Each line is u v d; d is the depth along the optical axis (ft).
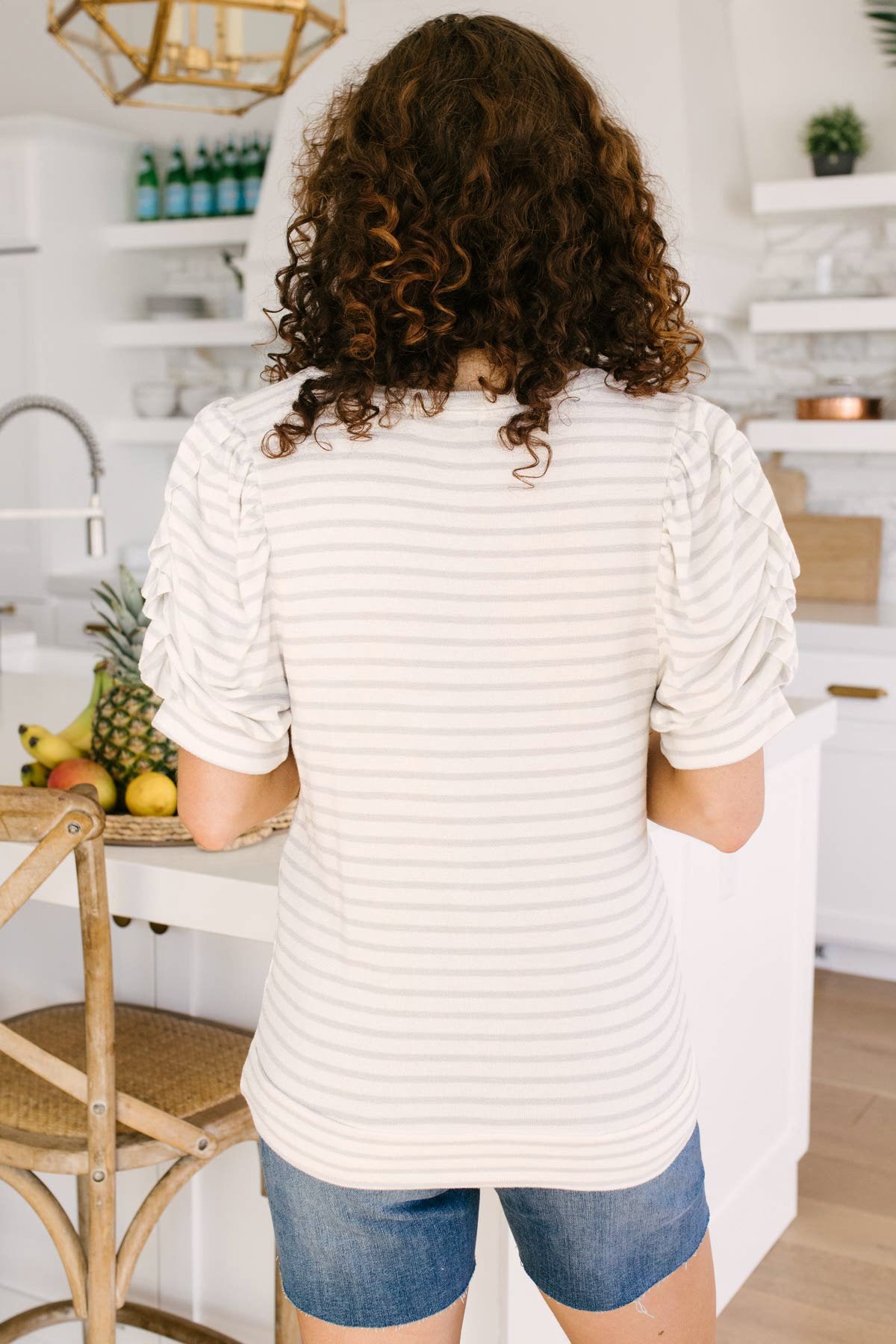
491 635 2.89
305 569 2.91
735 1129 6.87
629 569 2.90
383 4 11.66
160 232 14.51
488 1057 2.97
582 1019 2.98
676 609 2.91
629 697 2.98
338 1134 3.02
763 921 7.03
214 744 3.04
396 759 2.92
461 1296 3.40
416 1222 3.22
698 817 3.19
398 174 2.82
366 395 2.87
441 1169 3.04
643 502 2.89
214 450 3.00
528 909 2.95
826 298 12.06
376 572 2.87
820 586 12.71
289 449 2.92
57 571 14.60
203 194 14.56
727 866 6.51
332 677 2.93
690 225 10.91
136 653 6.24
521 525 2.86
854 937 11.32
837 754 11.19
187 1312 5.85
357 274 2.85
